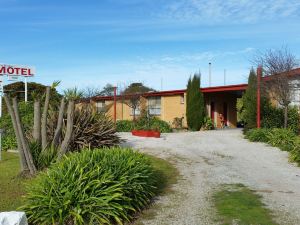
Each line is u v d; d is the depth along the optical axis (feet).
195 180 31.63
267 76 59.67
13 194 24.56
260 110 63.21
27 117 45.32
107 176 21.48
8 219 16.17
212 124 83.66
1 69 61.72
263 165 38.63
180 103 87.86
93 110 41.86
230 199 25.49
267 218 21.59
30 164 29.58
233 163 39.70
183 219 21.74
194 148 50.11
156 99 94.48
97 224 19.95
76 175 21.13
